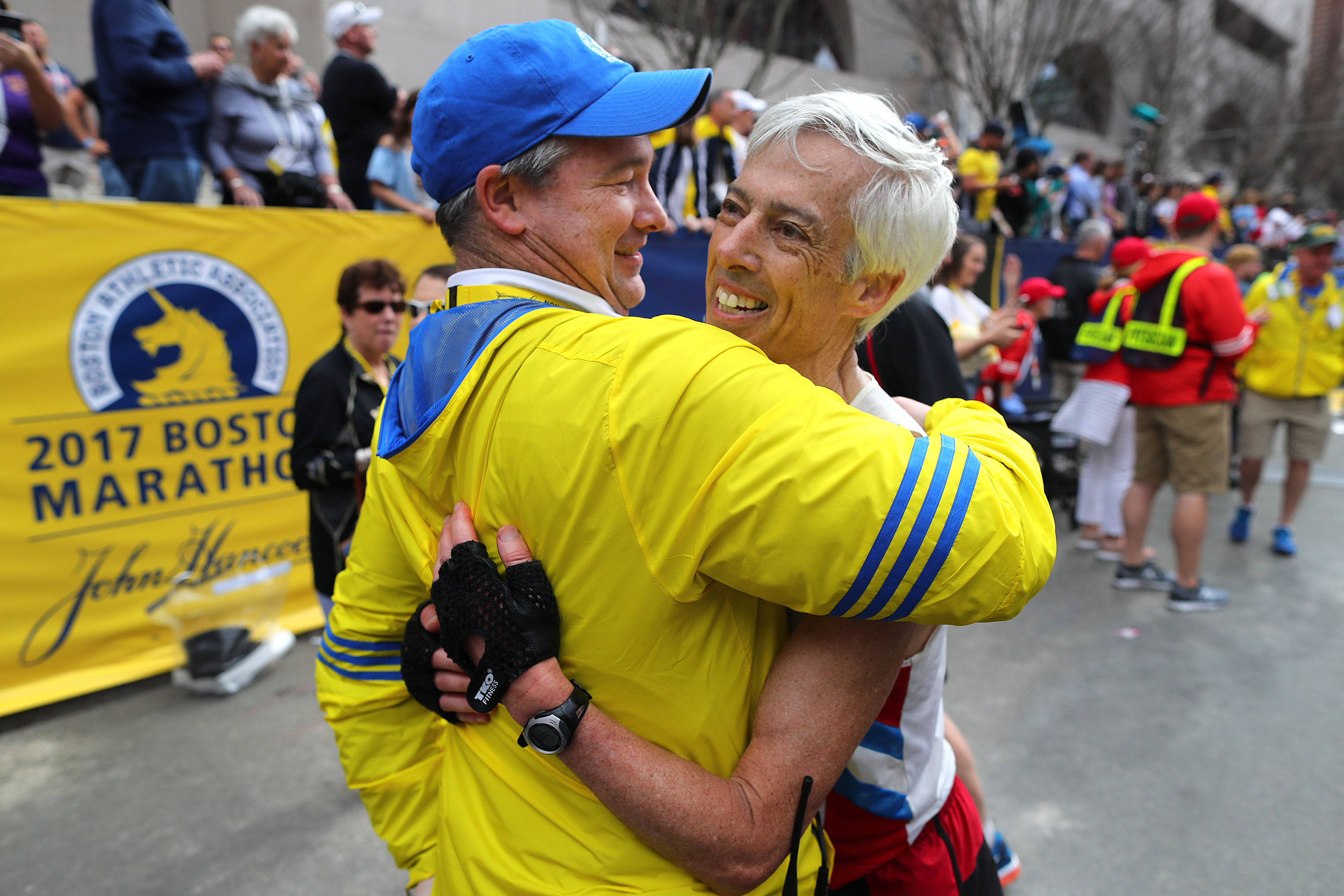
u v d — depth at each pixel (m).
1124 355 4.06
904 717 1.02
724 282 0.85
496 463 0.76
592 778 0.73
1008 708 3.16
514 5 8.55
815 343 0.87
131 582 3.20
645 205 0.95
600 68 0.87
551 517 0.72
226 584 3.36
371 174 4.25
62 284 2.96
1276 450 7.97
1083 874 2.28
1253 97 18.38
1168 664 3.51
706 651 0.75
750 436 0.66
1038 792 2.64
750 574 0.67
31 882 2.19
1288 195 19.02
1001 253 5.86
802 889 0.85
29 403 2.93
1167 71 15.51
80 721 2.97
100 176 4.47
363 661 1.02
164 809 2.50
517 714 0.74
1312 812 2.54
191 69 3.65
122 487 3.16
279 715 3.03
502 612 0.73
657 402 0.68
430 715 1.06
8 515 2.93
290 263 3.48
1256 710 3.14
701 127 4.89
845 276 0.82
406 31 7.89
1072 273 5.84
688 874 0.78
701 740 0.76
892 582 0.64
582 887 0.78
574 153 0.85
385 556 0.98
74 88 4.69
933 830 1.12
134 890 2.17
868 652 0.76
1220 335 3.76
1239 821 2.50
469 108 0.84
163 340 3.20
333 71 4.36
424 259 3.86
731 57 10.54
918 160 0.80
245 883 2.21
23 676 3.00
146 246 3.12
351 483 2.63
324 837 2.38
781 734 0.75
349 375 2.66
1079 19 12.72
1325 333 4.63
